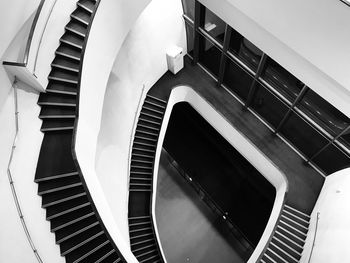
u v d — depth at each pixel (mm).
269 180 11828
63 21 7070
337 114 8406
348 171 8766
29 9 6160
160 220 15492
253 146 10773
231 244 14805
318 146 9750
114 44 8117
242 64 9953
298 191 10070
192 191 15922
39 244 6098
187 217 15500
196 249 14844
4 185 5562
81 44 7066
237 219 14156
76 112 6574
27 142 6277
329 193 9156
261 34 7898
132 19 8445
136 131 11602
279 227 9531
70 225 6715
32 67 6066
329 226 8039
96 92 7629
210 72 12125
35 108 6598
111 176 9461
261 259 9016
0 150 5562
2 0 5434
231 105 11508
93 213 6730
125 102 10469
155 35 10461
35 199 6297
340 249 6852
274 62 8945
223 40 9961
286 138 10781
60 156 6609
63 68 6922
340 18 5641
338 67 6406
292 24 6625
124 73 10109
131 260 7305
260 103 10758
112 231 7023
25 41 6285
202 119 14094
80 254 6707
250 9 7352
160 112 11727
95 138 7789
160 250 10430
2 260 5195
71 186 6477
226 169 14383
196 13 9812
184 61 12555
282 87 9398
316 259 7836
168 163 16312
